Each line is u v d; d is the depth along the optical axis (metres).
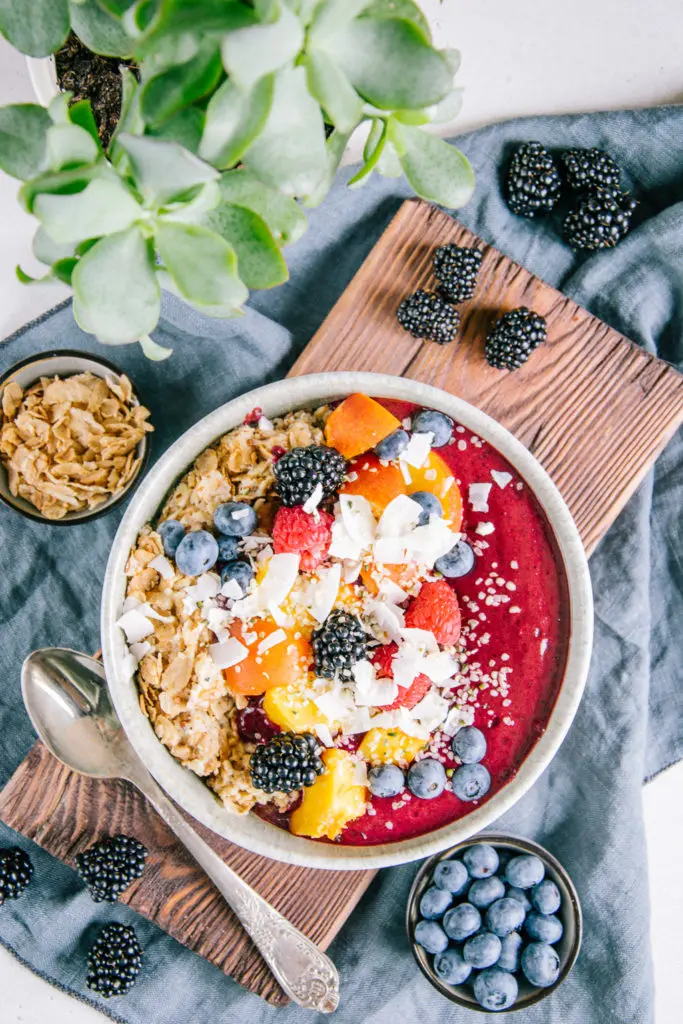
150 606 0.55
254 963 0.61
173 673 0.54
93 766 0.59
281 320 0.65
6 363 0.63
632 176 0.64
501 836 0.61
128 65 0.55
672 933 0.66
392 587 0.55
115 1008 0.63
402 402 0.57
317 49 0.36
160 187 0.35
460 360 0.61
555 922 0.60
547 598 0.56
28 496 0.61
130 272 0.38
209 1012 0.63
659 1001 0.66
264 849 0.55
